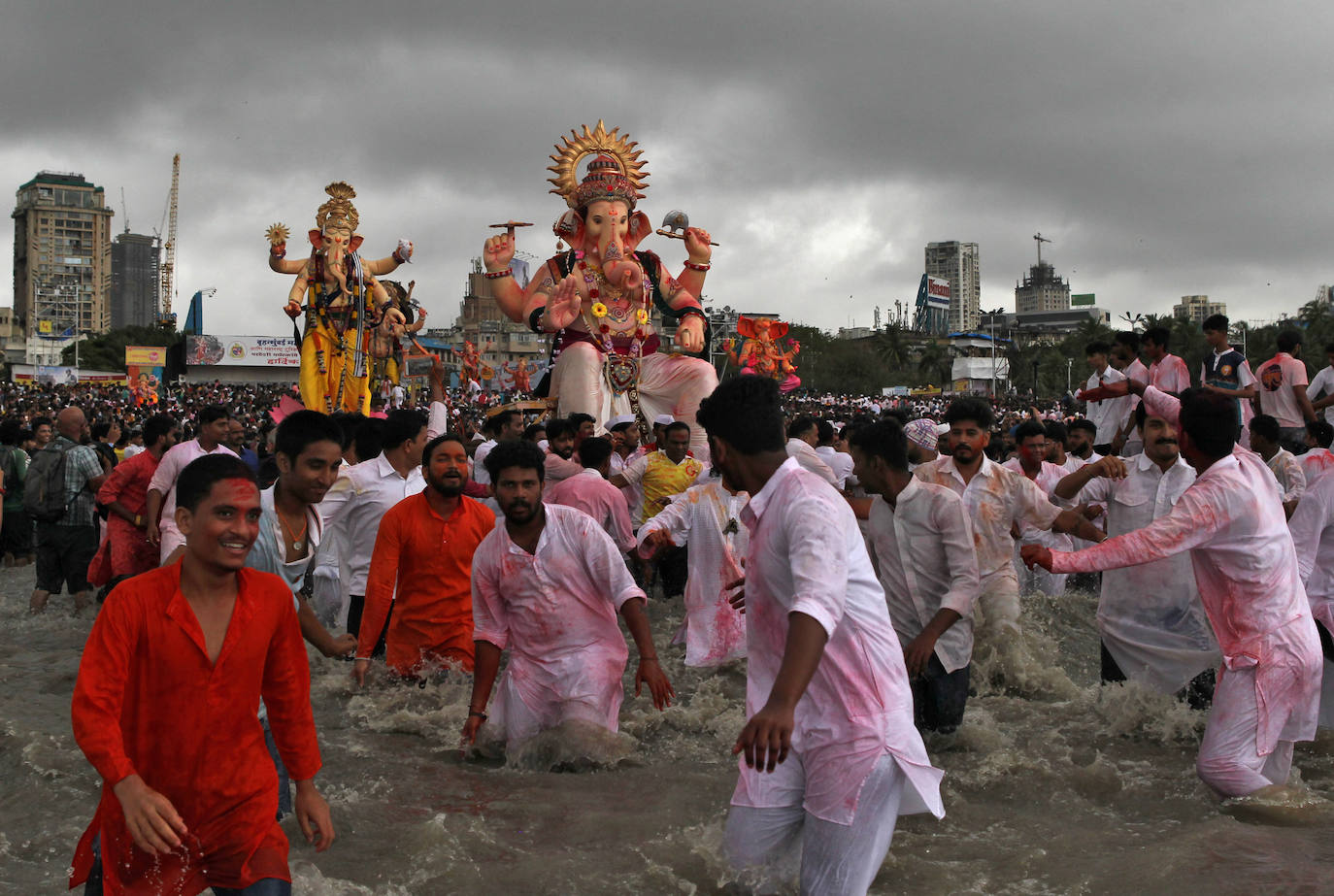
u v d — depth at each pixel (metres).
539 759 5.63
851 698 3.45
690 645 7.71
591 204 14.98
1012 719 6.44
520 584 5.77
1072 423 10.77
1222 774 4.79
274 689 3.37
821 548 3.34
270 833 3.29
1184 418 4.99
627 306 15.02
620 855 4.35
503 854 4.36
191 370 89.69
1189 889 3.90
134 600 3.10
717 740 6.18
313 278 18.34
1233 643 4.89
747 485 3.76
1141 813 4.86
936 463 7.12
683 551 10.47
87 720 2.96
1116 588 6.42
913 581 5.77
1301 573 5.68
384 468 7.85
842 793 3.39
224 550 3.13
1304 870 4.05
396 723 6.30
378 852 4.38
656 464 10.34
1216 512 4.79
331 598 8.55
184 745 3.15
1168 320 81.00
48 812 4.84
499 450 5.69
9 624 9.77
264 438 17.05
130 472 9.36
